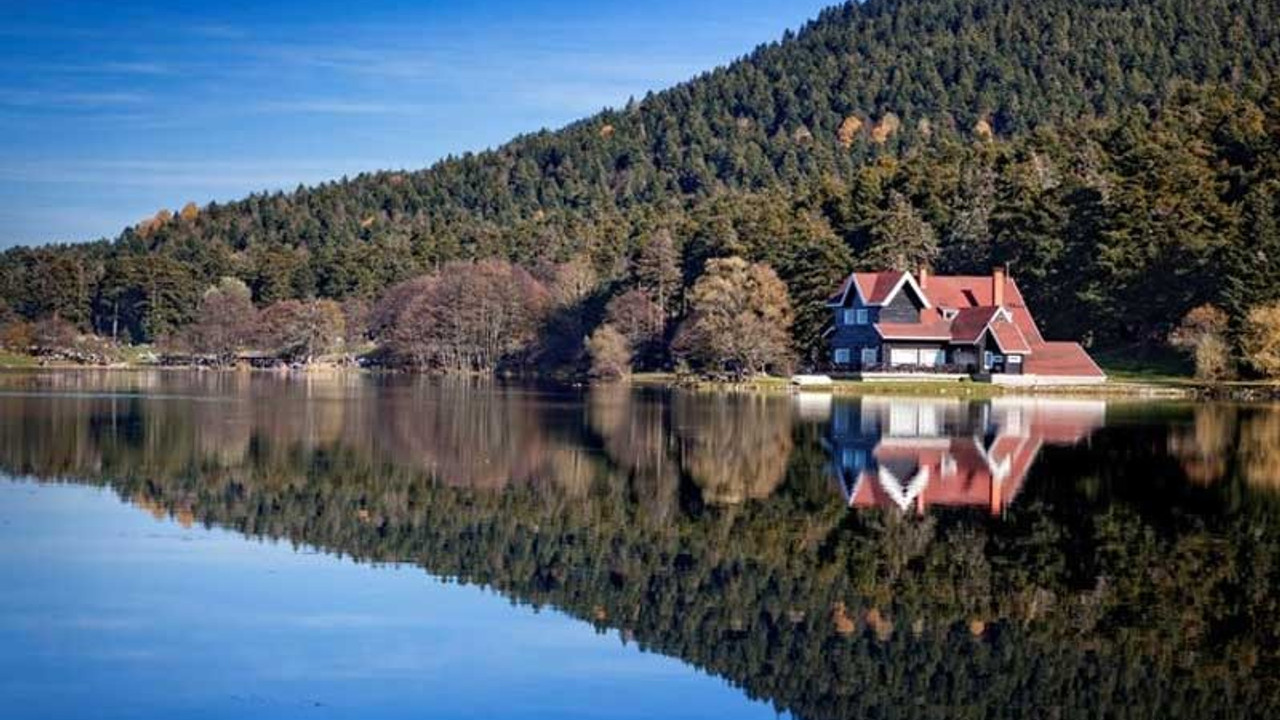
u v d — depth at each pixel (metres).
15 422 82.75
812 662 30.88
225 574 38.72
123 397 114.56
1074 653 31.44
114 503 50.66
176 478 57.50
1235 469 61.88
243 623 33.53
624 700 28.41
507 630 33.28
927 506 51.34
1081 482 57.59
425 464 63.66
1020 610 35.06
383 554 41.91
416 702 27.98
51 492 53.06
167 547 42.34
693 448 71.56
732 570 39.81
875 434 79.81
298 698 28.12
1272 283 127.25
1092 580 38.34
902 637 32.91
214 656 30.80
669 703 28.25
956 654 31.44
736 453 69.06
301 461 64.19
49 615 33.94
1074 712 27.77
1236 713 27.56
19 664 30.06
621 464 64.25
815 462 65.06
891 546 43.34
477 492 54.69
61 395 116.50
